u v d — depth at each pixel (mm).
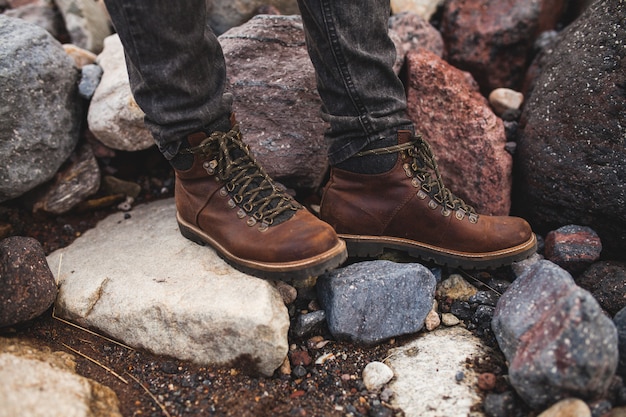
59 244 2039
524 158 2070
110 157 2268
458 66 2689
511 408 1366
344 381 1521
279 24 2090
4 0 2893
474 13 2633
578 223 1955
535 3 2539
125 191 2273
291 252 1486
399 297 1620
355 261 1854
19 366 1356
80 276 1734
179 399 1437
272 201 1569
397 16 2498
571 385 1258
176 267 1674
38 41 2037
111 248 1872
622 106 1776
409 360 1561
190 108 1443
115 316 1598
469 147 2090
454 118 2123
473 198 2094
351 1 1410
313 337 1651
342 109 1558
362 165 1640
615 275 1764
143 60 1323
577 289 1319
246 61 2064
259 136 2068
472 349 1569
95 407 1344
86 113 2254
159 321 1547
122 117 2062
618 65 1794
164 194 2309
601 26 1872
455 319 1708
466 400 1406
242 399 1428
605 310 1715
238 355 1494
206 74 1445
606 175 1823
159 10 1254
